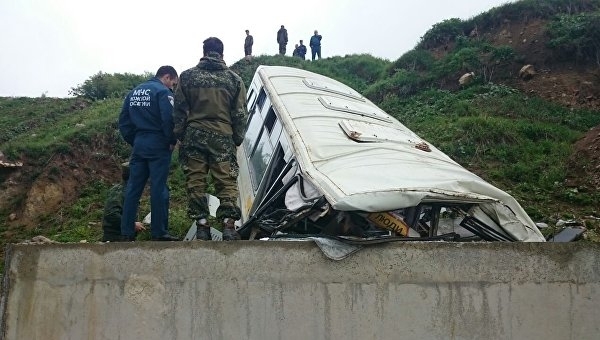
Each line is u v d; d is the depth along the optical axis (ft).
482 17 54.24
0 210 29.35
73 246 12.83
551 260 12.57
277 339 12.14
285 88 22.48
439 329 12.19
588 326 12.39
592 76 44.01
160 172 15.58
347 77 57.88
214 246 12.53
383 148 16.80
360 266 12.34
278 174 18.54
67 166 32.27
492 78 46.62
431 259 12.41
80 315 12.57
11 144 34.53
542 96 43.34
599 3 51.88
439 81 47.65
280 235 14.39
